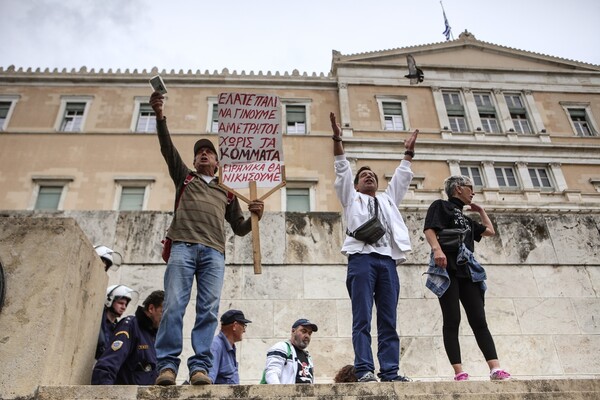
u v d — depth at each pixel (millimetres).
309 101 31797
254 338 6203
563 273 6820
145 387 3449
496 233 7035
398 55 34125
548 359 6180
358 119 31156
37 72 31297
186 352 6004
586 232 7156
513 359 6156
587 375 6102
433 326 6359
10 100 30516
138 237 6898
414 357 6133
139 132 29453
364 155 29422
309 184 28438
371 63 33094
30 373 3496
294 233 6969
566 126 32688
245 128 4883
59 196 27703
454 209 4973
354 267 4480
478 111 32906
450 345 4395
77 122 30438
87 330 4406
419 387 3537
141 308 4578
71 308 4008
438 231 4840
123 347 4164
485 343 4383
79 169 28234
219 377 4754
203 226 4195
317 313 6434
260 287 6555
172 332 3750
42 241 3998
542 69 34594
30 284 3822
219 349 4801
